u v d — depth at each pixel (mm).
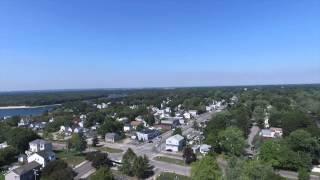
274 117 114312
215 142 77562
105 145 93562
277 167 64125
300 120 94938
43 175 56781
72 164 68938
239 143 72875
